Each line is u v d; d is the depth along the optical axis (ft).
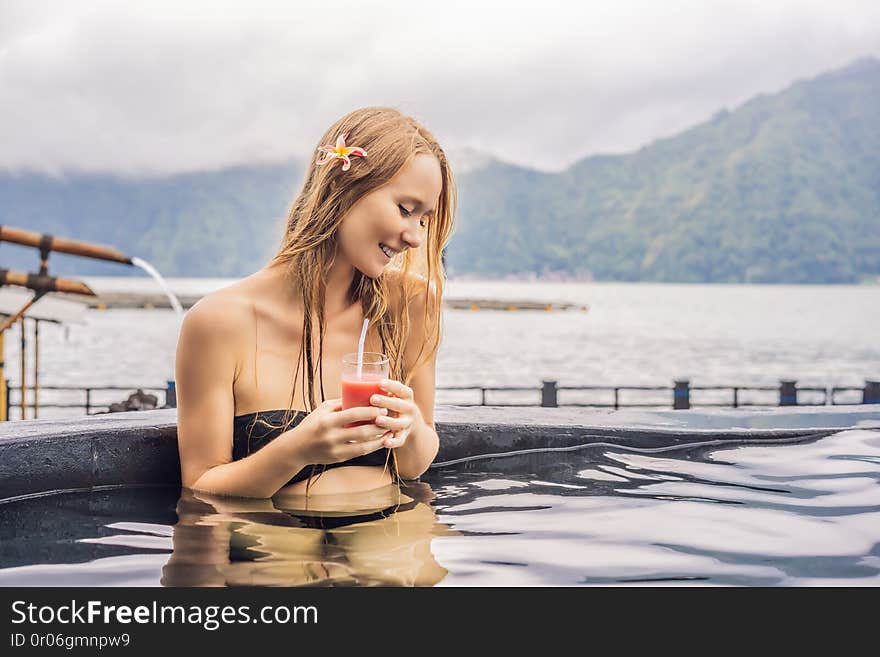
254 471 6.65
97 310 204.54
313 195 7.20
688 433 9.00
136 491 7.65
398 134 6.97
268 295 7.36
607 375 81.20
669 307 291.17
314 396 7.34
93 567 5.49
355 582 5.20
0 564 5.57
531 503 7.12
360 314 7.75
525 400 64.64
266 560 5.57
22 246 12.14
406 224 6.95
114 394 66.08
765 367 92.48
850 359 104.01
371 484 7.43
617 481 7.88
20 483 7.35
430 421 8.14
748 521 6.45
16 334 129.39
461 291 501.15
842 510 6.72
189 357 7.05
